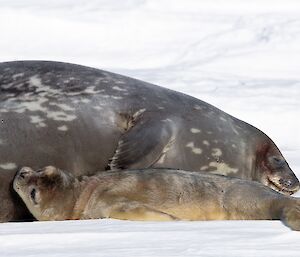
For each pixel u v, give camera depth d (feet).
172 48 200.23
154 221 66.03
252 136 85.92
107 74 84.17
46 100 79.82
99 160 79.46
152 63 192.44
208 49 198.59
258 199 68.03
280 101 147.84
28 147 77.56
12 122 78.07
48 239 57.21
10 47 198.29
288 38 201.05
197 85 159.33
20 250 54.34
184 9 222.69
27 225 64.34
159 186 69.56
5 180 75.87
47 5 218.18
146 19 213.87
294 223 61.26
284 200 66.80
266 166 86.17
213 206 69.26
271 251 53.11
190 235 58.34
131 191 69.41
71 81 81.82
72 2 221.87
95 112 80.12
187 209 69.26
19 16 209.56
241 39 203.72
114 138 79.97
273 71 183.42
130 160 77.41
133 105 81.41
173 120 81.15
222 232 59.52
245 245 54.95
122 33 207.72
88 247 54.80
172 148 80.48
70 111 79.61
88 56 195.52
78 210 69.10
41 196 68.74
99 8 218.59
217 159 82.79
